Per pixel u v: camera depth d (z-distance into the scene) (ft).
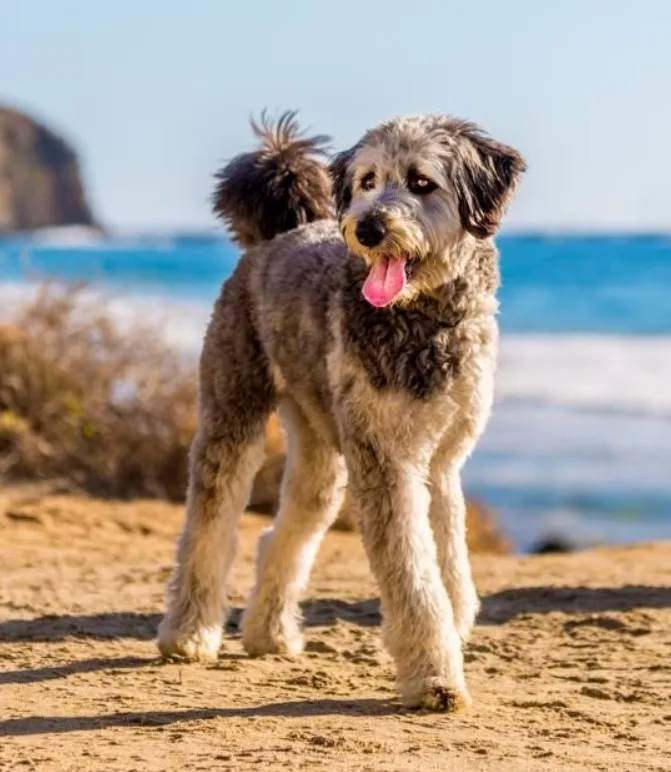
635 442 118.93
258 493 74.49
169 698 34.32
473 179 34.91
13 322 82.69
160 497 76.02
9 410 79.71
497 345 35.78
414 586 33.30
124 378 79.56
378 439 33.86
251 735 30.73
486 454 115.44
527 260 276.21
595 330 184.34
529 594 49.32
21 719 32.01
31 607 45.70
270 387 39.73
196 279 255.29
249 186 42.39
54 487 75.36
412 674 33.40
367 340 33.88
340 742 29.94
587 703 34.55
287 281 38.50
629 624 43.88
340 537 68.18
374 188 34.99
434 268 33.99
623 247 315.17
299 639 40.50
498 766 28.35
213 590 39.47
